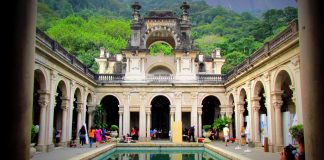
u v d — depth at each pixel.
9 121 3.33
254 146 22.00
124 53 33.19
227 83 29.95
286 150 10.23
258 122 22.16
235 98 27.70
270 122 18.80
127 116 31.47
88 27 74.44
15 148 3.35
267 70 19.27
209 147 22.66
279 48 16.62
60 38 66.12
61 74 20.80
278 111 18.19
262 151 18.66
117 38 76.44
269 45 18.70
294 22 14.91
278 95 18.20
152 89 31.88
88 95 30.19
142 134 31.17
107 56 45.72
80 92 26.16
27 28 3.52
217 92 31.95
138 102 31.69
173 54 35.16
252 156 15.66
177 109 31.62
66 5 80.00
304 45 3.79
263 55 19.05
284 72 17.31
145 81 32.12
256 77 21.59
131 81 32.00
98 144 23.45
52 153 17.12
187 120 35.03
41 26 69.00
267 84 19.31
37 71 17.08
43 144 18.19
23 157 3.46
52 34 66.44
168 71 35.94
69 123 23.05
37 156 15.50
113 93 31.72
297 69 14.91
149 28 33.28
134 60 32.53
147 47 36.53
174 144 25.05
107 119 35.97
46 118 18.67
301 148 8.54
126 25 80.25
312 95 3.65
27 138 3.53
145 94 31.75
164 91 31.86
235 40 68.75
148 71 35.00
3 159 3.26
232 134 30.27
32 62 3.64
